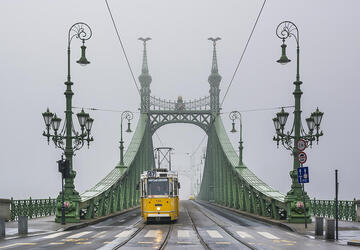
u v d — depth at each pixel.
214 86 124.50
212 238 33.00
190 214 66.69
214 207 97.50
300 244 29.12
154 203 48.56
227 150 92.88
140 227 43.00
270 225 45.28
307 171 38.59
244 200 68.06
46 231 36.84
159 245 28.56
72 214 43.75
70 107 44.59
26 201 49.09
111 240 31.34
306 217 43.19
